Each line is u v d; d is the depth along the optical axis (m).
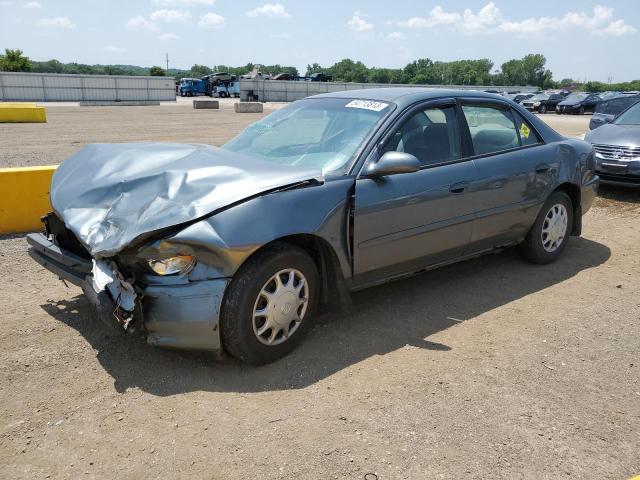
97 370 3.30
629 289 4.82
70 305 4.19
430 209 4.09
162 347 3.20
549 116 36.03
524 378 3.33
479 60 140.38
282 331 3.45
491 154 4.62
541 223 5.18
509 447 2.70
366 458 2.59
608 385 3.29
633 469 2.58
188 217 3.00
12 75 42.56
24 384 3.14
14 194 5.82
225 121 24.70
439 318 4.14
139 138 16.50
